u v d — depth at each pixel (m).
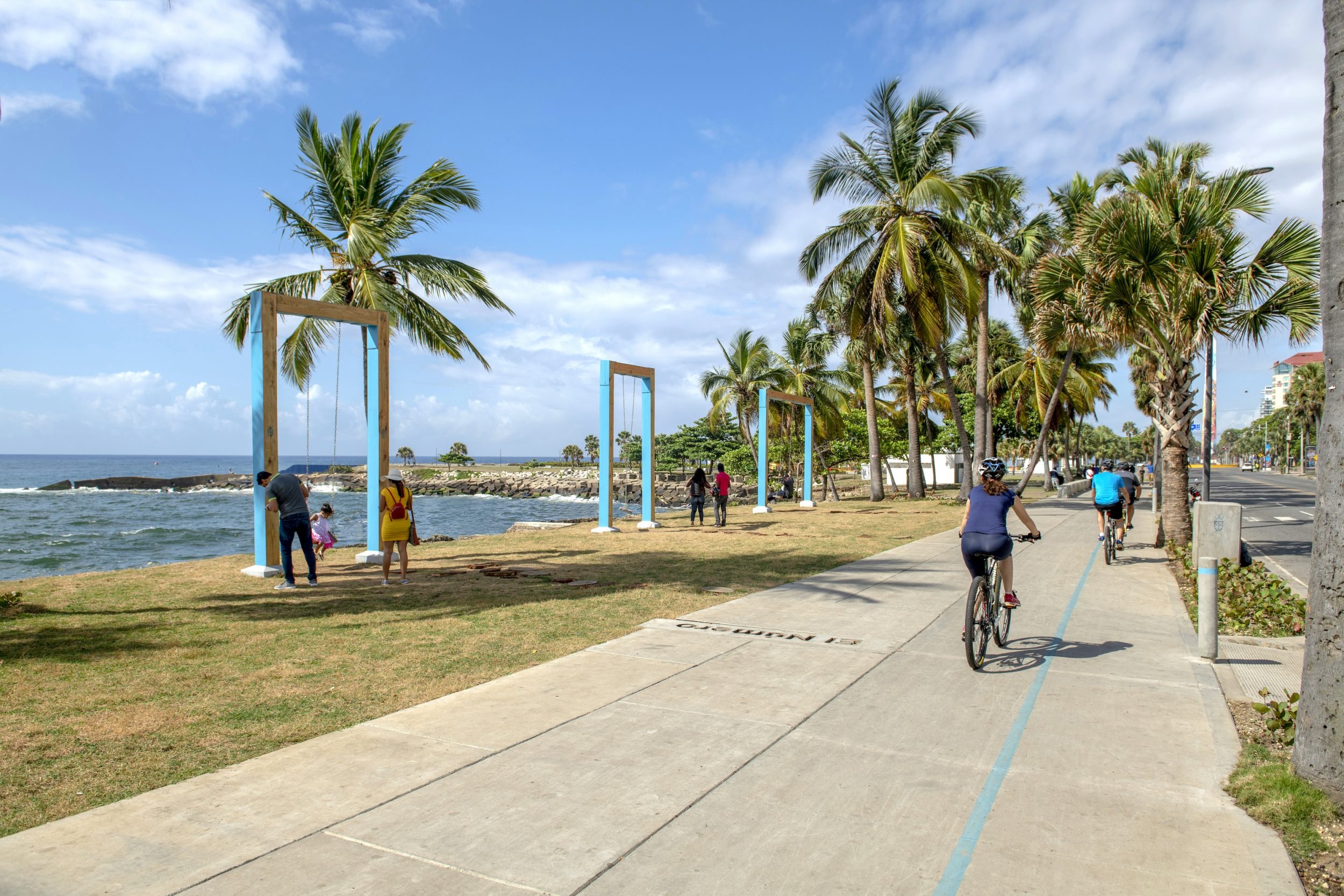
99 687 5.64
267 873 3.12
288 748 4.48
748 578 11.20
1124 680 6.06
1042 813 3.76
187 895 2.95
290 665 6.29
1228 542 10.56
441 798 3.83
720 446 64.06
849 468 60.00
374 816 3.62
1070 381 40.03
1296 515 27.12
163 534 31.39
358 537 28.06
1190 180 16.17
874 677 6.09
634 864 3.24
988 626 6.62
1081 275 15.14
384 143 17.55
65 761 4.25
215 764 4.23
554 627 7.81
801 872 3.20
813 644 7.15
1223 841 3.51
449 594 9.70
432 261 17.86
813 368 39.88
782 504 34.53
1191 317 13.30
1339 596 3.89
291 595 9.64
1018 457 75.62
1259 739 4.81
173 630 7.59
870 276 26.00
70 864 3.15
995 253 25.31
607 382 18.84
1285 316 13.44
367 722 4.91
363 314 12.23
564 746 4.54
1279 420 106.69
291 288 17.19
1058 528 19.69
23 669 6.14
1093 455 121.94
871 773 4.21
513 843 3.39
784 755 4.45
